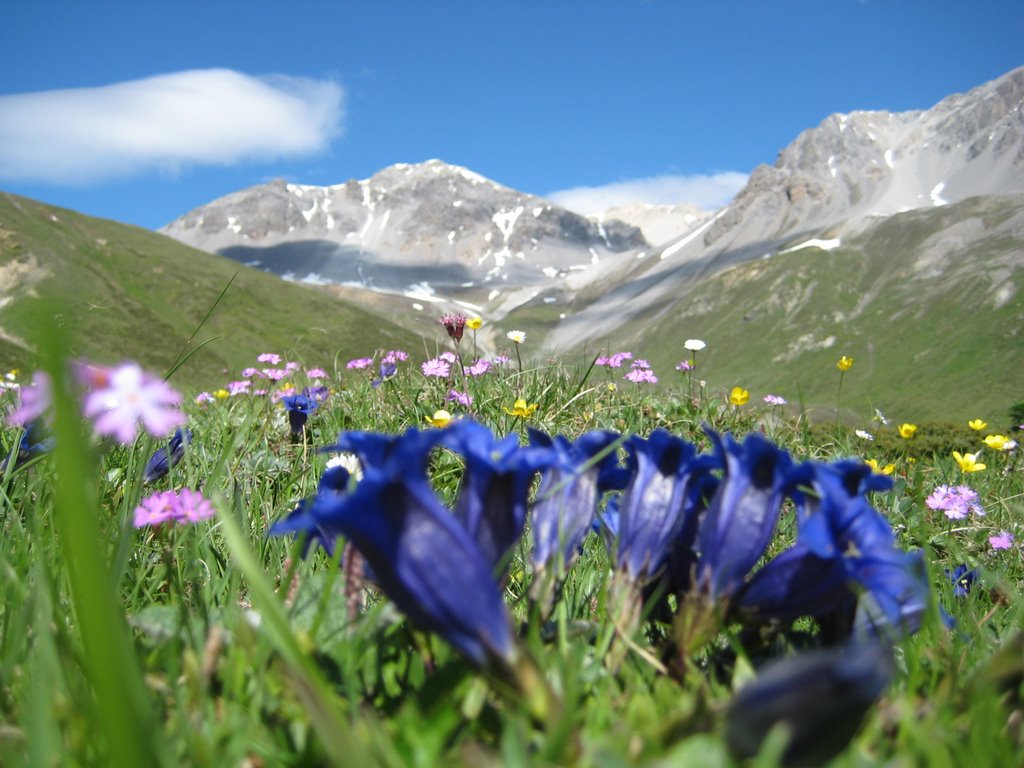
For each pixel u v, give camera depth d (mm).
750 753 195
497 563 267
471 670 249
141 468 464
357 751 188
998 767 223
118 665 137
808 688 188
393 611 301
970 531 838
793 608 281
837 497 281
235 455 712
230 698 265
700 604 287
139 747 139
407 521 239
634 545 305
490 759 204
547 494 321
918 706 260
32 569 373
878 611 288
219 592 403
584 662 296
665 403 1237
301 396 932
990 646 374
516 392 1116
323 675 266
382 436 281
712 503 297
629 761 203
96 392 198
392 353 1207
